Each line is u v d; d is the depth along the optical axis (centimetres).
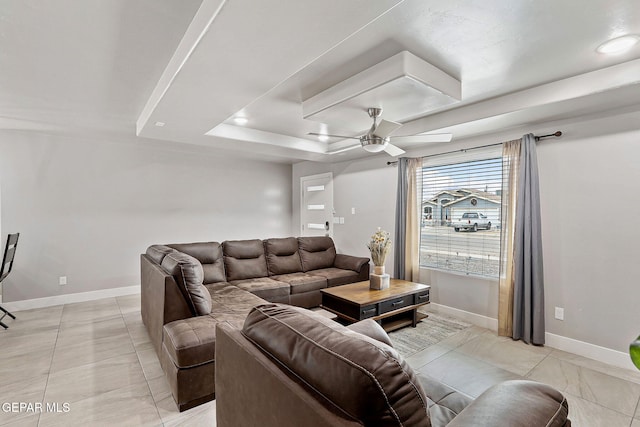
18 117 335
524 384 109
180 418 188
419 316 368
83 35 183
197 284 243
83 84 252
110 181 454
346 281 434
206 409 197
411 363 262
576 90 235
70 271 424
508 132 331
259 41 161
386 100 246
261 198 619
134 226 474
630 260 257
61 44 193
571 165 287
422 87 218
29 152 398
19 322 345
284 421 90
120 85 255
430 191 411
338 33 154
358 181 508
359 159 506
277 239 447
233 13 137
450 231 388
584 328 279
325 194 574
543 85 251
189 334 205
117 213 459
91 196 439
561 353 283
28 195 397
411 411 80
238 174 587
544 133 303
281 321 113
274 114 335
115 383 224
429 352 282
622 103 251
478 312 358
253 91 229
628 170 257
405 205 424
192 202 531
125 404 201
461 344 300
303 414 82
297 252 457
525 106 261
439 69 223
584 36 182
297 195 647
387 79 208
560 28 174
